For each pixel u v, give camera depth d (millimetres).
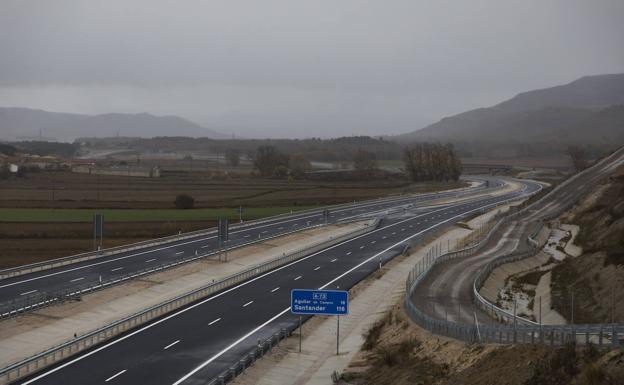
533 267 98625
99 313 69125
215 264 95062
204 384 49125
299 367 54875
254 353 54688
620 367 35844
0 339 59062
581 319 70500
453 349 49812
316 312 57938
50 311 67500
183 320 67438
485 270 86438
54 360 54031
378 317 69750
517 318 58188
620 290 73688
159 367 52844
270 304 74312
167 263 92125
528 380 38375
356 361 55375
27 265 85812
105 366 52875
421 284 79062
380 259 101125
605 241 101188
